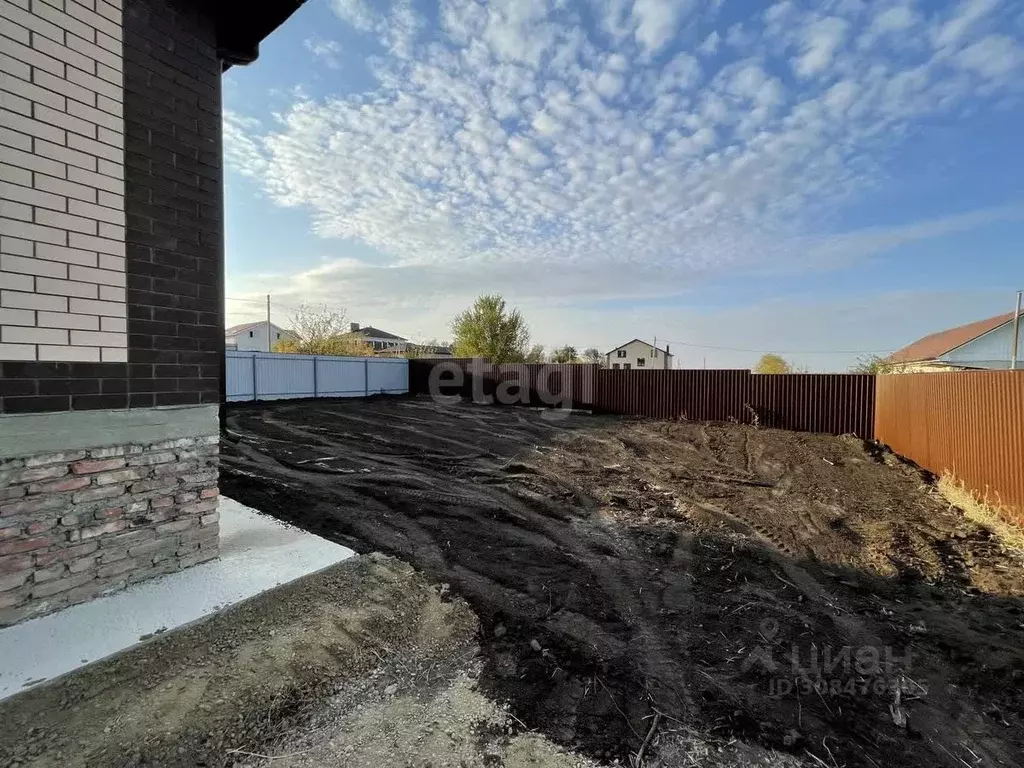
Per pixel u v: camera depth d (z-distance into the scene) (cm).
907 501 592
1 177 215
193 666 210
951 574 385
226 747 176
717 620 305
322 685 214
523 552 406
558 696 225
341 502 510
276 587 283
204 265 306
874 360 2675
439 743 191
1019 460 489
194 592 269
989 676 251
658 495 607
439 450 848
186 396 297
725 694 231
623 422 1237
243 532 379
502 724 204
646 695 228
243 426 1022
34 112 225
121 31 260
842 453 880
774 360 4419
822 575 381
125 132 263
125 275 264
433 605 299
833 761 192
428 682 229
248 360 1538
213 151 310
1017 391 495
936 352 2934
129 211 266
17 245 221
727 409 1267
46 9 228
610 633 285
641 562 398
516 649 263
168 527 288
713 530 481
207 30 306
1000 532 476
